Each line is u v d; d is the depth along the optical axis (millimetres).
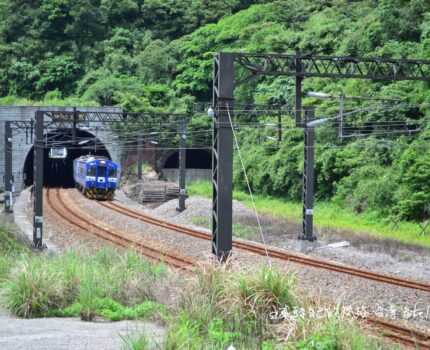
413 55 112438
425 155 93438
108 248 58156
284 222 95688
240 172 136750
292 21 166875
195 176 154500
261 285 32000
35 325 32875
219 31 178750
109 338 29688
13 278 38500
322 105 117500
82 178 138000
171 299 36031
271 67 49469
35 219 72938
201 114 152000
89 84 180500
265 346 27844
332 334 27000
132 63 185625
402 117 105500
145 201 133750
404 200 91875
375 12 131875
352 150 109500
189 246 73500
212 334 29312
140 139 136125
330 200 112688
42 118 74875
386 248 70938
